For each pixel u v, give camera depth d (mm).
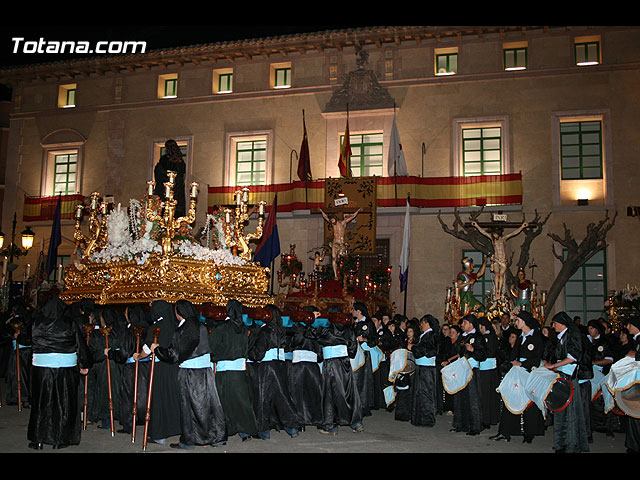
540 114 24594
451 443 9375
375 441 9398
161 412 8555
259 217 12695
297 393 9906
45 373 8109
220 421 8477
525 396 9320
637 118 23828
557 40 24688
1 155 32344
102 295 11156
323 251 24453
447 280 24422
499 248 19766
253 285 12156
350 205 24594
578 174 24422
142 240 11062
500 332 13938
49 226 28688
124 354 9164
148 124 28641
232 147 27703
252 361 9500
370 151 26328
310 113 26875
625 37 24125
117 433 9547
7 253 23938
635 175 23609
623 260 23281
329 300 17438
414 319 14211
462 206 24281
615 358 10805
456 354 11078
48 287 22609
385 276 20406
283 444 8961
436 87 25688
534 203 24188
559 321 8734
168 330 8305
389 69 26188
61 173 29922
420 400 11000
